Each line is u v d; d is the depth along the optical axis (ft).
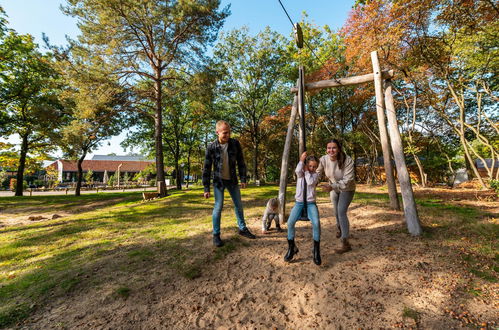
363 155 86.33
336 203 12.31
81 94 40.57
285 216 16.76
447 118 43.62
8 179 126.11
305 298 7.59
